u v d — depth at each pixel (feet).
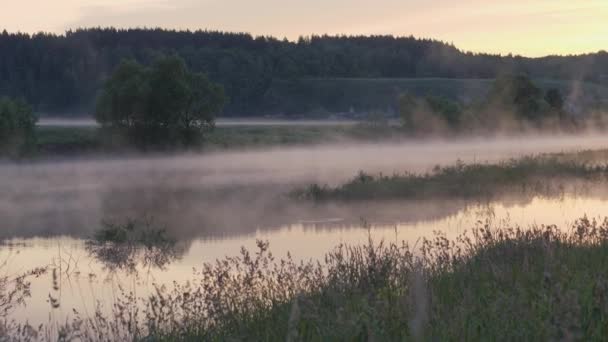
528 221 66.69
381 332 21.50
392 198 90.89
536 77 617.62
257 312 29.50
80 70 506.89
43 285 47.80
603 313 21.30
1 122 166.40
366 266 34.76
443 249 40.45
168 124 184.96
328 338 22.16
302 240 61.82
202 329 28.73
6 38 519.60
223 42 615.16
